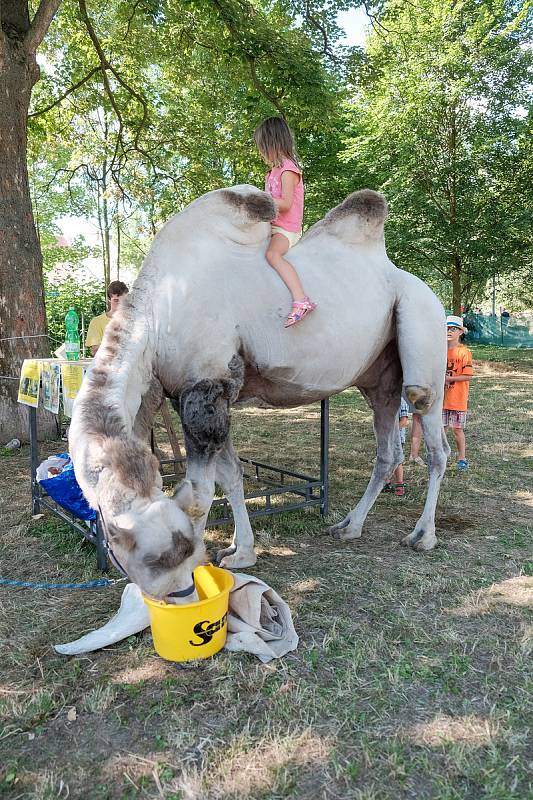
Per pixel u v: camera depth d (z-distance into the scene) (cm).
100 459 211
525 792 189
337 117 1107
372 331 364
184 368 303
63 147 1792
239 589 284
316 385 356
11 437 684
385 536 415
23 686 245
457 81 1546
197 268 307
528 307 3541
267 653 263
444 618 298
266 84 1095
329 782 194
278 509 426
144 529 195
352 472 592
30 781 195
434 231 1772
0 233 670
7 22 673
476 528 428
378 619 296
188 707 231
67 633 284
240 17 953
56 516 444
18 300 682
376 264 377
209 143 1363
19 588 330
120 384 252
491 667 257
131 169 1598
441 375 389
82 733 218
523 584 336
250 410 995
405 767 199
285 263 328
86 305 1766
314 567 358
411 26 1580
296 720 222
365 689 241
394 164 1725
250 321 320
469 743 210
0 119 662
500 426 811
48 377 401
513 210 1712
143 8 1007
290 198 343
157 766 200
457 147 1722
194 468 305
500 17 1603
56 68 1217
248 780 194
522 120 1655
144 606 288
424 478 563
